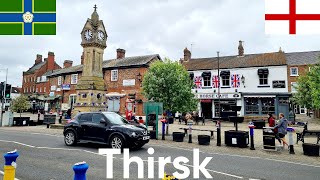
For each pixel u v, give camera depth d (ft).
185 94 57.52
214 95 106.83
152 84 58.03
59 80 139.13
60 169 25.18
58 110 131.54
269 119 57.21
